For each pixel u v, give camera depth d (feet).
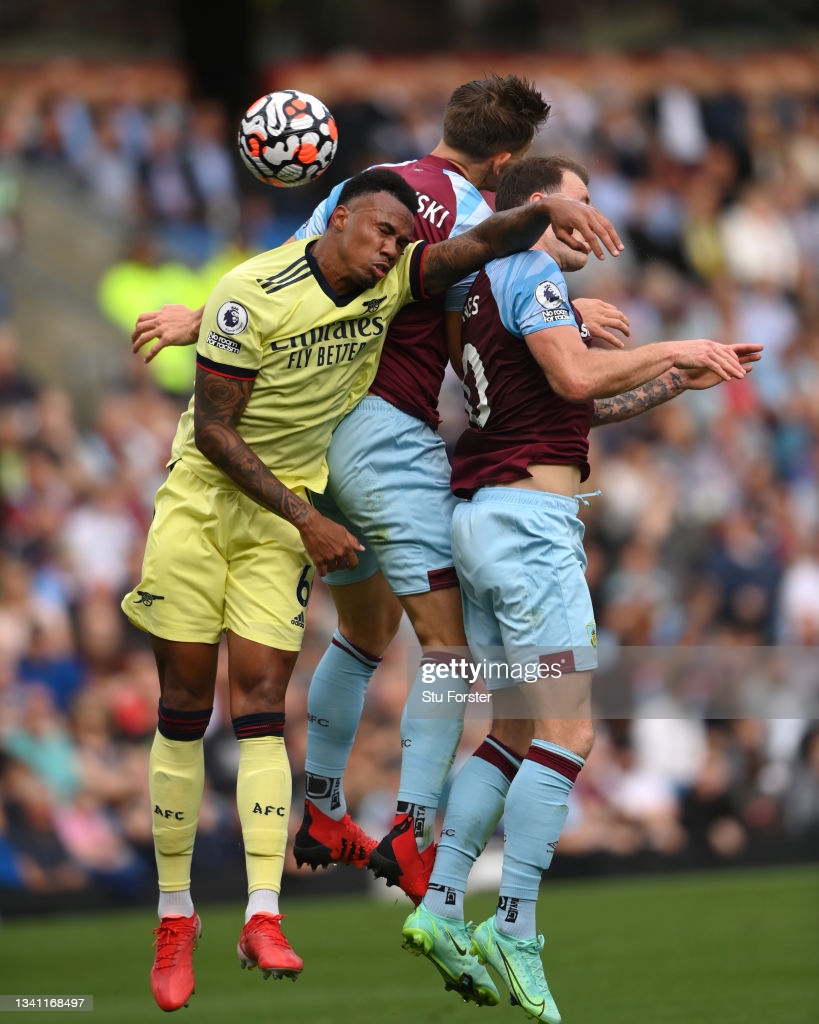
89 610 118.83
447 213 54.60
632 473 141.69
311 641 121.08
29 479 124.67
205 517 53.21
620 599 134.51
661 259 164.14
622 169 168.66
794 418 155.53
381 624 58.80
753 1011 65.62
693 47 203.62
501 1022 65.36
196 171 150.71
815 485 152.66
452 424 134.92
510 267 52.31
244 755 53.47
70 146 148.05
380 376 54.44
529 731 54.95
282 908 106.52
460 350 54.85
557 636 51.93
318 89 166.61
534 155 55.67
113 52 181.98
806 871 121.29
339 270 51.62
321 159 55.11
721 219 168.96
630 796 120.98
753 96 179.83
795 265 171.53
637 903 102.47
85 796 109.09
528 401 52.70
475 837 54.34
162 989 54.08
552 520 52.31
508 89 55.72
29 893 104.12
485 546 52.54
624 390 50.90
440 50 196.85
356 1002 71.61
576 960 81.05
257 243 149.18
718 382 57.98
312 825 59.21
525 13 200.64
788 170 177.17
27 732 108.88
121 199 146.51
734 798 124.06
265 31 189.16
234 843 110.32
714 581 139.33
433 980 77.92
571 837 117.91
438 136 164.86
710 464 146.20
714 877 118.83
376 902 109.40
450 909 53.62
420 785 54.34
